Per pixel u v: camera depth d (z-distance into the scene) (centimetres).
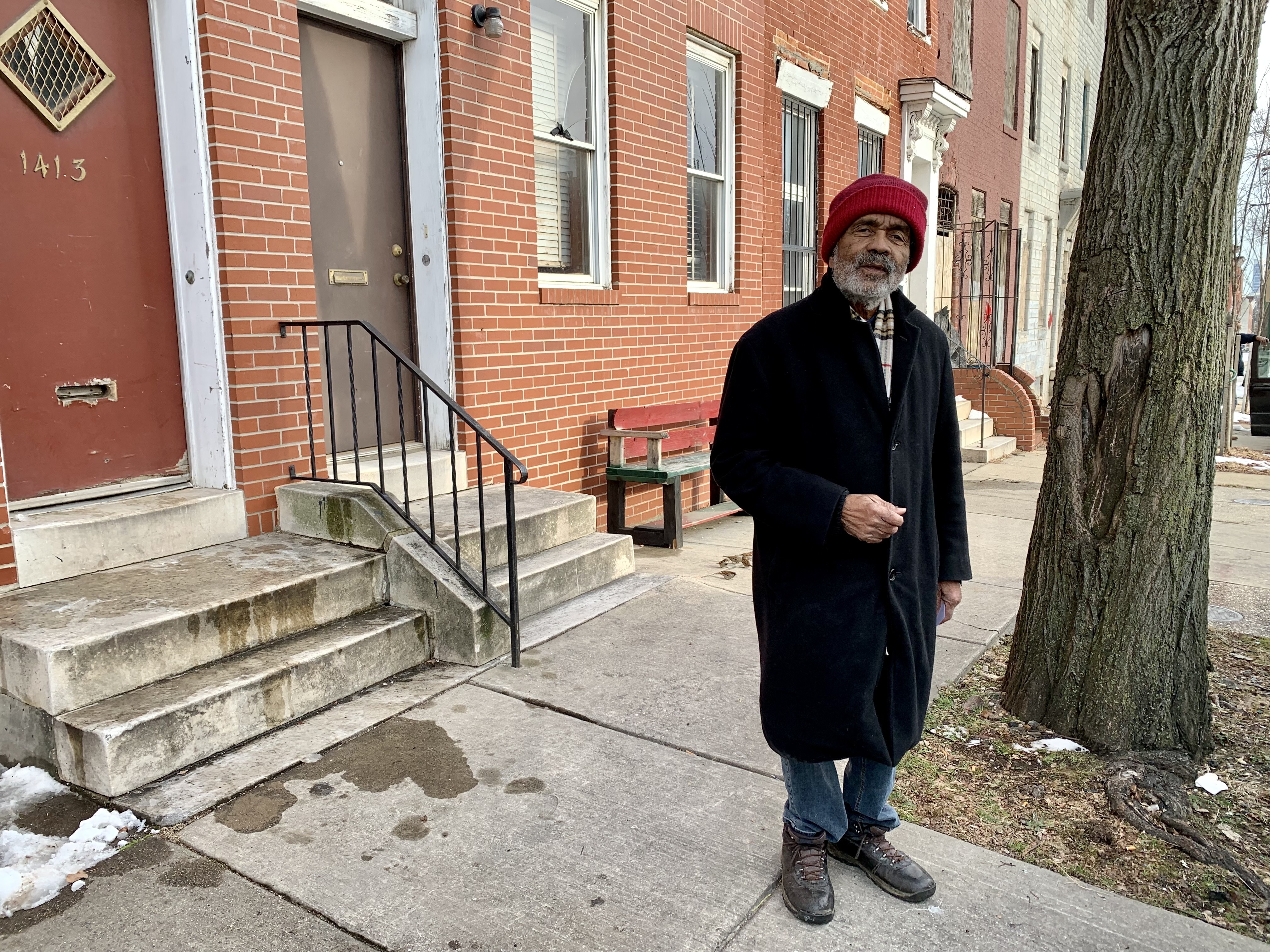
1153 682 304
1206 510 302
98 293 366
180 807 266
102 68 358
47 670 274
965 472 988
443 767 294
